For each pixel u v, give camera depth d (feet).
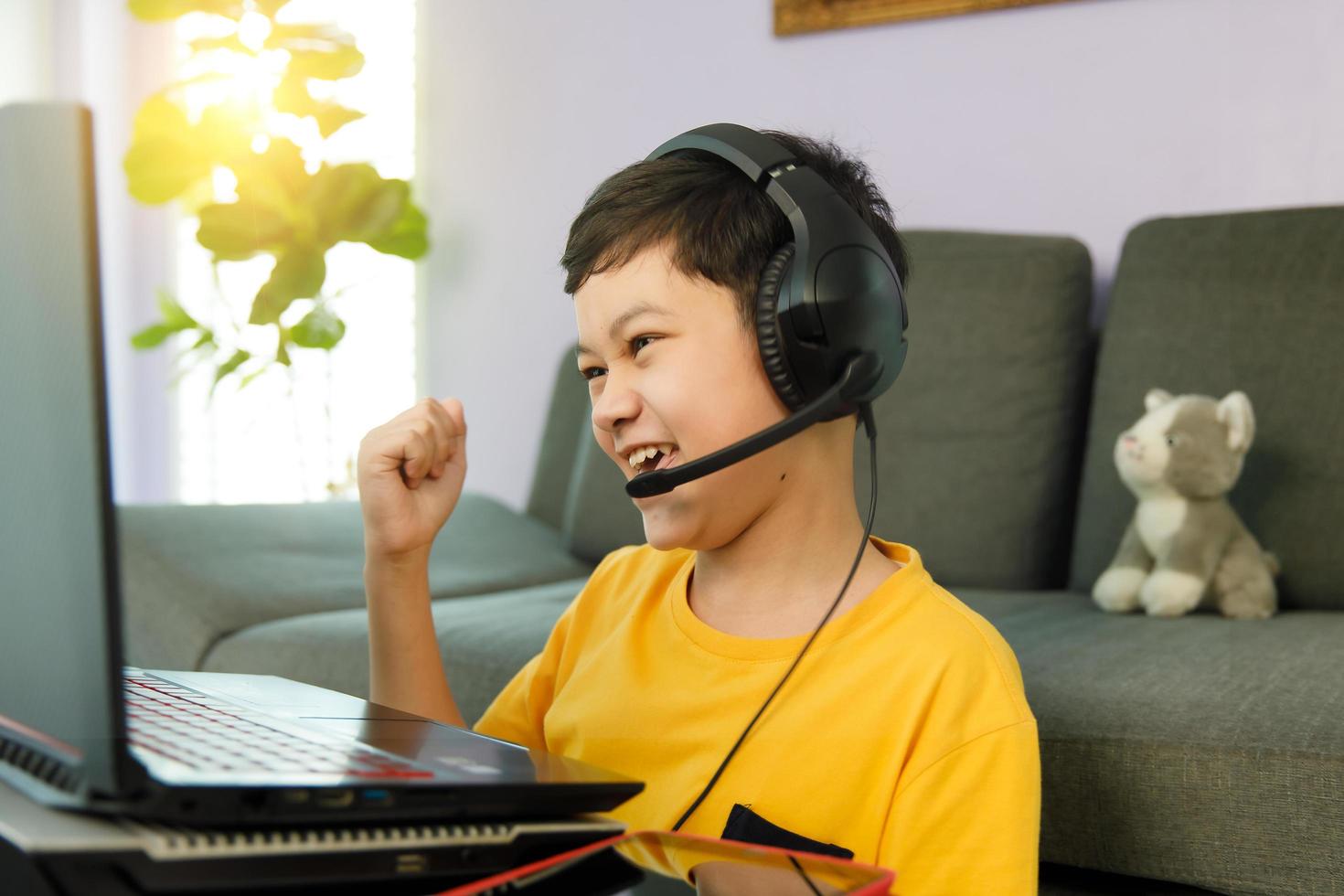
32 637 1.32
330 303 8.71
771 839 1.85
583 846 1.53
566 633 2.65
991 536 5.12
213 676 2.30
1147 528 4.29
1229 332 4.78
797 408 2.05
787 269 1.99
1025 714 1.93
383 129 8.39
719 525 2.07
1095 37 5.73
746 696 2.07
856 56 6.39
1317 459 4.50
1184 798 2.66
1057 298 5.24
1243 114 5.43
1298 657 3.25
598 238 2.11
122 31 10.48
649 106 7.22
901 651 2.01
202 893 1.22
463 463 2.50
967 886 1.81
